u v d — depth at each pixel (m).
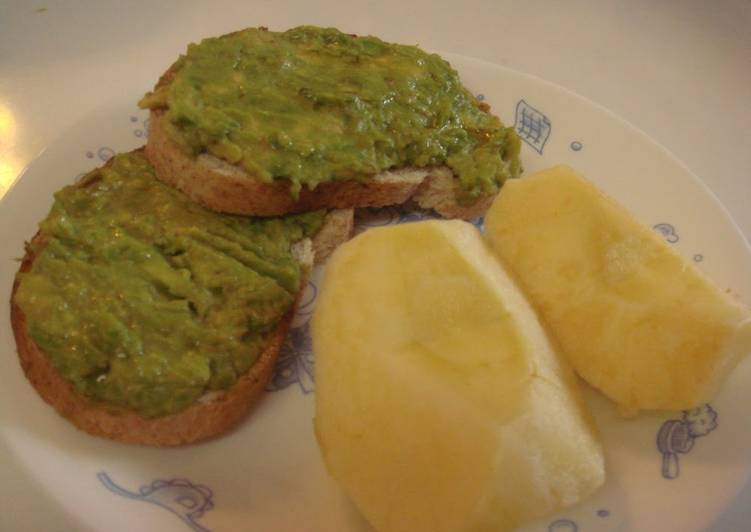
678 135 0.25
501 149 0.21
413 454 0.13
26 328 0.16
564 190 0.17
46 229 0.17
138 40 0.26
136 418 0.15
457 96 0.21
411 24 0.28
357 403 0.14
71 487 0.15
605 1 0.30
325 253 0.20
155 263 0.16
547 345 0.15
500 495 0.13
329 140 0.18
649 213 0.20
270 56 0.20
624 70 0.27
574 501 0.14
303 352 0.18
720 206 0.20
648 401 0.15
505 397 0.13
